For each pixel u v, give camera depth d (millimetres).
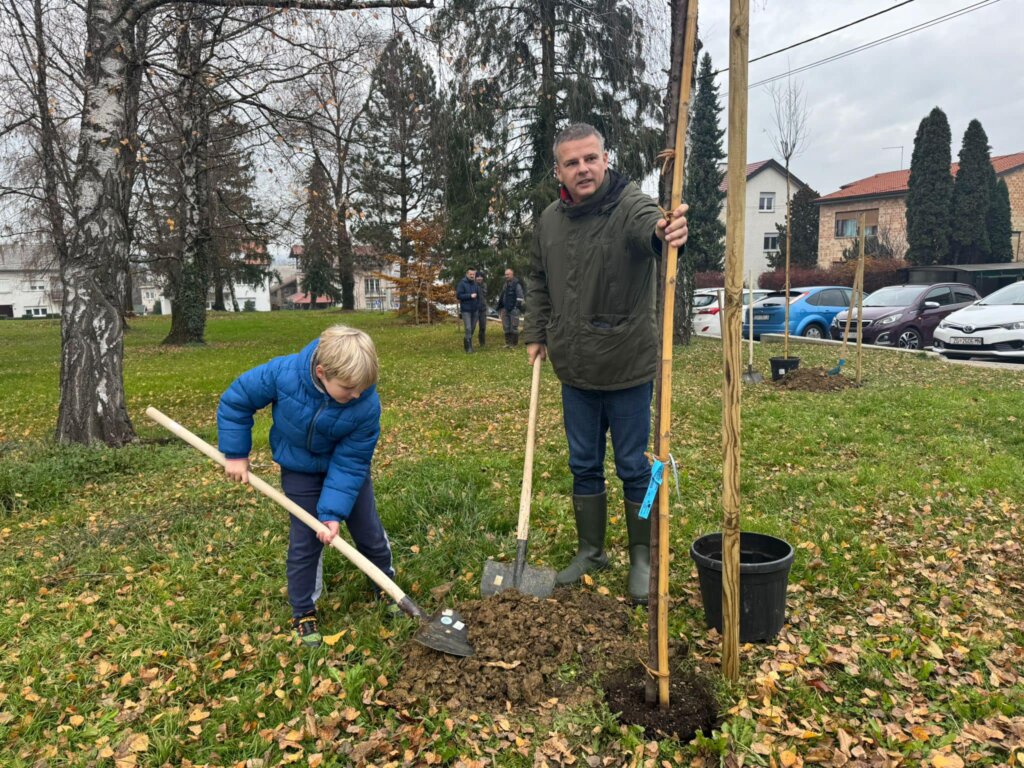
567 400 3455
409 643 2957
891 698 2539
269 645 3049
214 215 19891
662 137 15133
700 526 4281
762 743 2312
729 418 2387
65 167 13852
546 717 2516
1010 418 7051
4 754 2445
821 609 3242
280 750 2434
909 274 27891
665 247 2223
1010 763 2227
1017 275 26172
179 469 6273
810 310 17047
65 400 6848
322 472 3137
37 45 10492
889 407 7848
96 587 3760
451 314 29031
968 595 3346
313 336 23578
